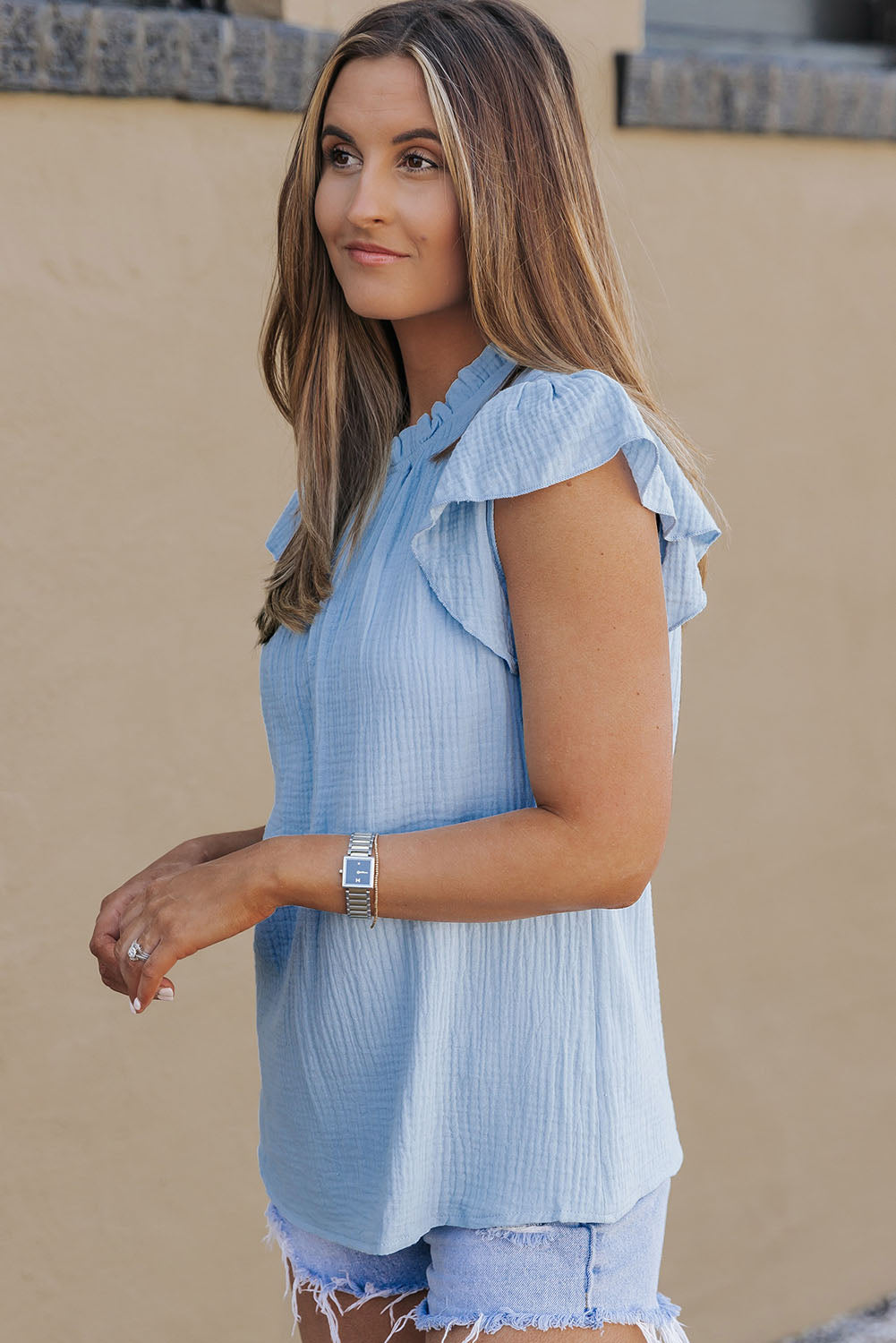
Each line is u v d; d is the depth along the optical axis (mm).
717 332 2916
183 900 1357
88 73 2238
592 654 1277
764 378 2988
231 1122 2596
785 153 2965
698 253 2877
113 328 2338
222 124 2400
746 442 2977
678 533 1366
